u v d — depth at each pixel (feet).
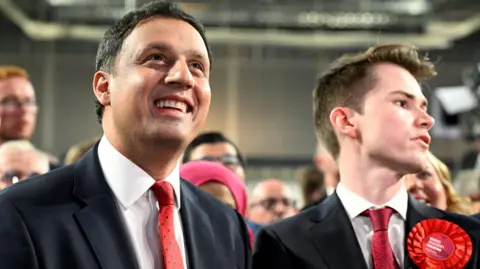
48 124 27.45
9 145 8.00
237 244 5.01
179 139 4.50
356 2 25.75
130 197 4.59
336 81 5.81
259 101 28.40
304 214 5.63
